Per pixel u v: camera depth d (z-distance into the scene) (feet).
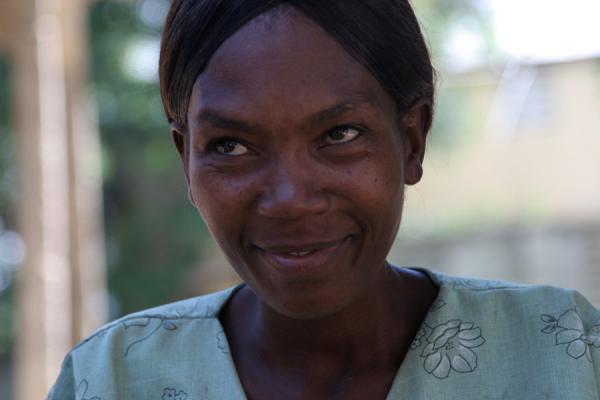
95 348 4.43
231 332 4.37
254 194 3.62
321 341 4.05
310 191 3.55
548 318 4.12
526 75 31.96
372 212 3.64
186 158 4.05
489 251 30.27
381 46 3.63
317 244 3.60
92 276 15.97
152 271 32.53
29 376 15.34
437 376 4.01
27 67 15.28
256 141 3.57
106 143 31.45
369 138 3.62
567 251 29.30
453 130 31.96
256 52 3.52
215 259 31.73
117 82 31.07
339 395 4.02
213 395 4.17
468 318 4.17
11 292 33.04
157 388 4.26
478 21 32.42
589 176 30.58
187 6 3.74
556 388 3.93
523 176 31.42
